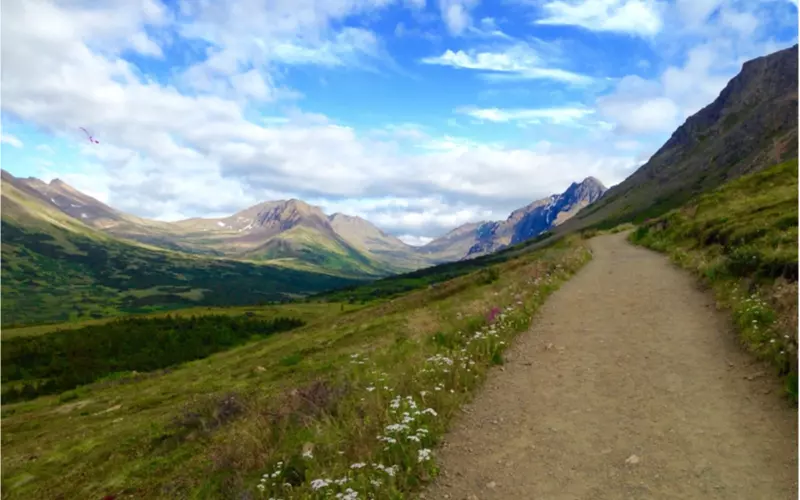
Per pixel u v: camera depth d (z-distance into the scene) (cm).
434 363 1252
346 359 2217
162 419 2039
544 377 1180
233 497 829
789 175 4431
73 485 1501
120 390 4472
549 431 901
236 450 1037
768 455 733
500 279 3606
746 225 2431
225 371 3475
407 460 796
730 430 821
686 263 2480
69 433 2581
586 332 1519
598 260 3341
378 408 1001
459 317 1898
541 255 4434
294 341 4091
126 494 1217
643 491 690
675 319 1532
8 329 11875
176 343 10219
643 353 1257
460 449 870
